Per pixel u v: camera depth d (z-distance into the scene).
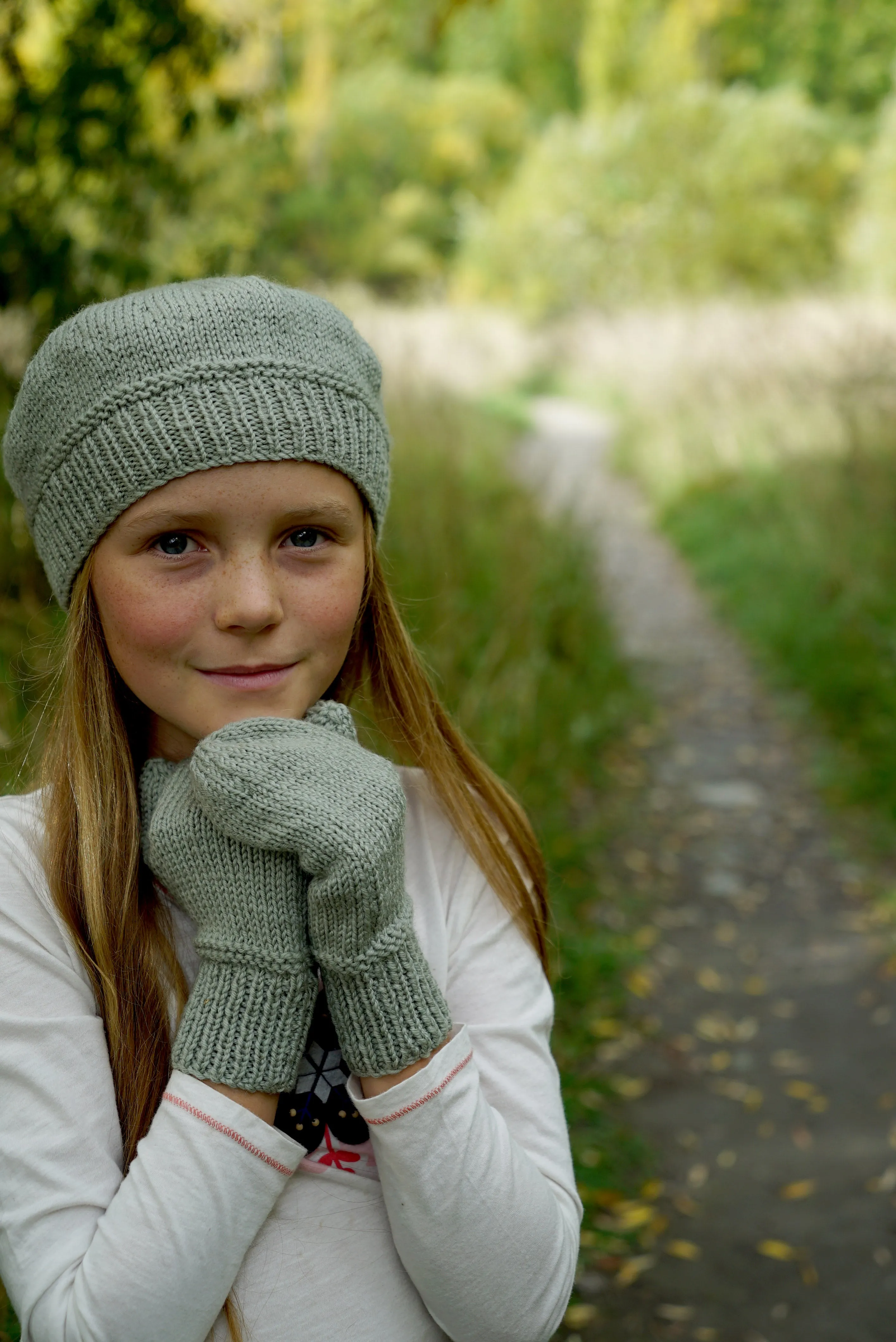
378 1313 0.93
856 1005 3.29
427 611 4.05
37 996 0.94
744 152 17.83
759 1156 2.66
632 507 10.05
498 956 1.08
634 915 3.73
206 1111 0.87
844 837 4.36
